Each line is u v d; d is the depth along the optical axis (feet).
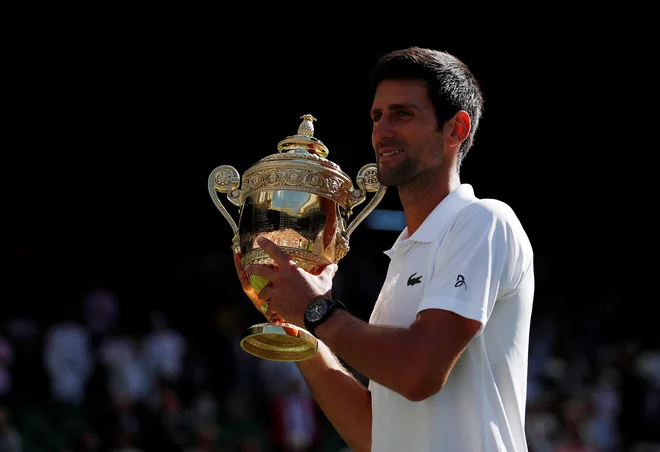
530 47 209.97
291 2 200.64
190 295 194.49
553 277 238.07
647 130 230.48
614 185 242.17
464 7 199.11
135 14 203.51
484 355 27.35
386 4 199.31
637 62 215.72
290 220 30.19
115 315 161.27
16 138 225.15
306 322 26.96
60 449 140.67
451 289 26.35
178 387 152.56
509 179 238.89
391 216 197.57
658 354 180.75
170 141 230.48
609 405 154.81
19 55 209.77
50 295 211.20
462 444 26.73
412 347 25.67
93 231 231.71
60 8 201.57
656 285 243.40
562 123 228.84
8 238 217.77
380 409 28.48
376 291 194.49
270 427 142.00
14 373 154.10
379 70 28.78
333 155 216.13
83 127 226.58
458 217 27.73
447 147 28.73
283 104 220.23
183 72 215.51
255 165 31.09
